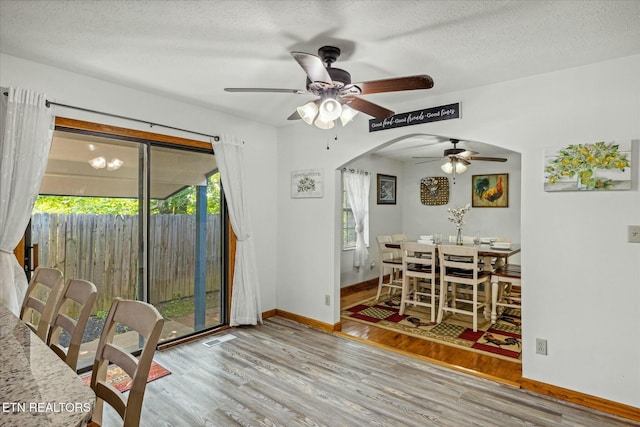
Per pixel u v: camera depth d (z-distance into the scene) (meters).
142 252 3.33
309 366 3.04
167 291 3.53
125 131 3.13
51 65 2.69
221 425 2.19
